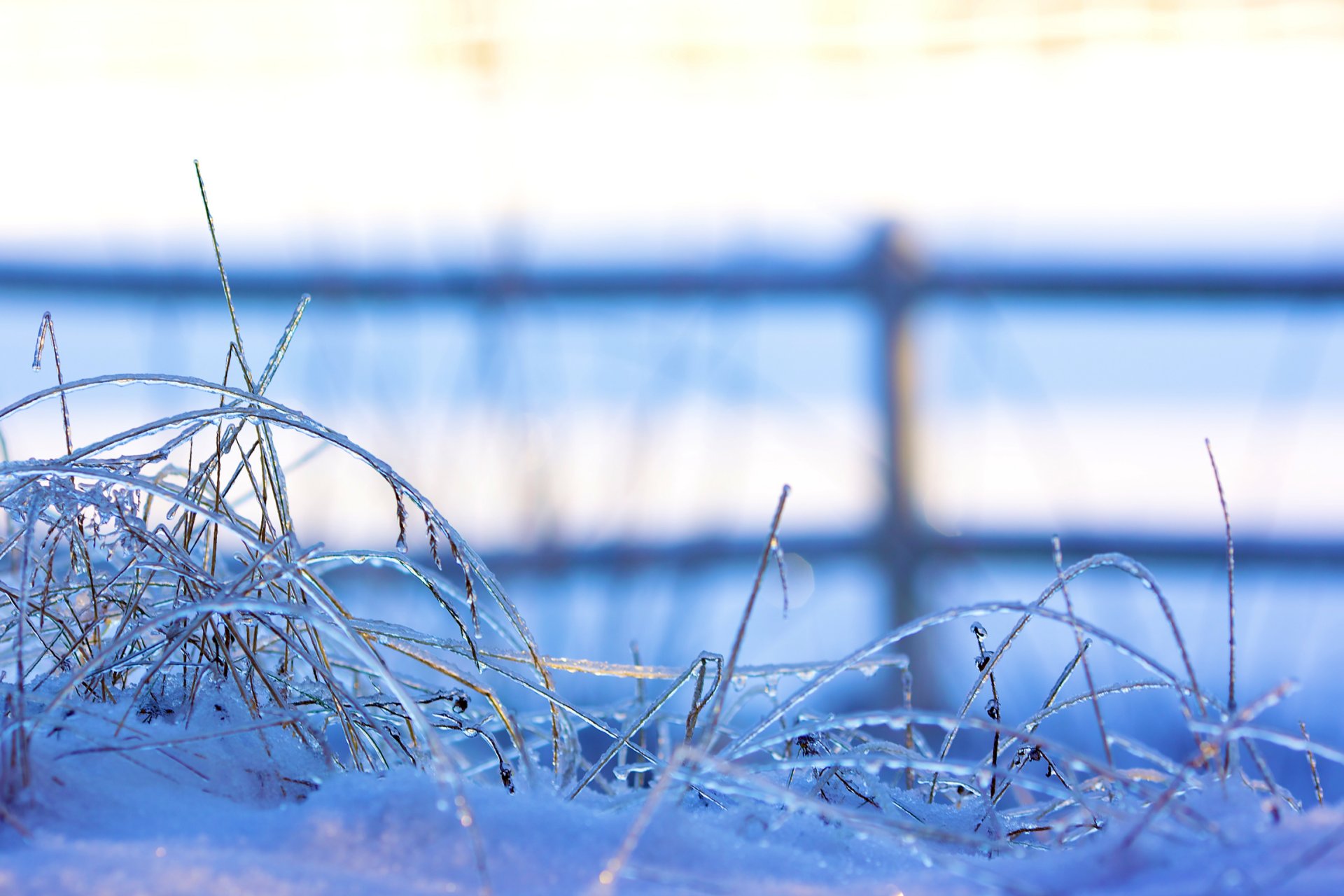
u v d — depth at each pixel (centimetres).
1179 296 474
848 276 492
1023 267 482
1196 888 175
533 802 183
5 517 205
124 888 174
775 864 181
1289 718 325
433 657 195
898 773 203
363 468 372
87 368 452
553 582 411
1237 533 423
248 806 187
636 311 487
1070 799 184
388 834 180
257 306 486
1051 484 445
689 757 183
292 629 195
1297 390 457
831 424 465
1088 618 390
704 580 422
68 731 188
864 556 436
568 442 452
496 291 491
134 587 198
